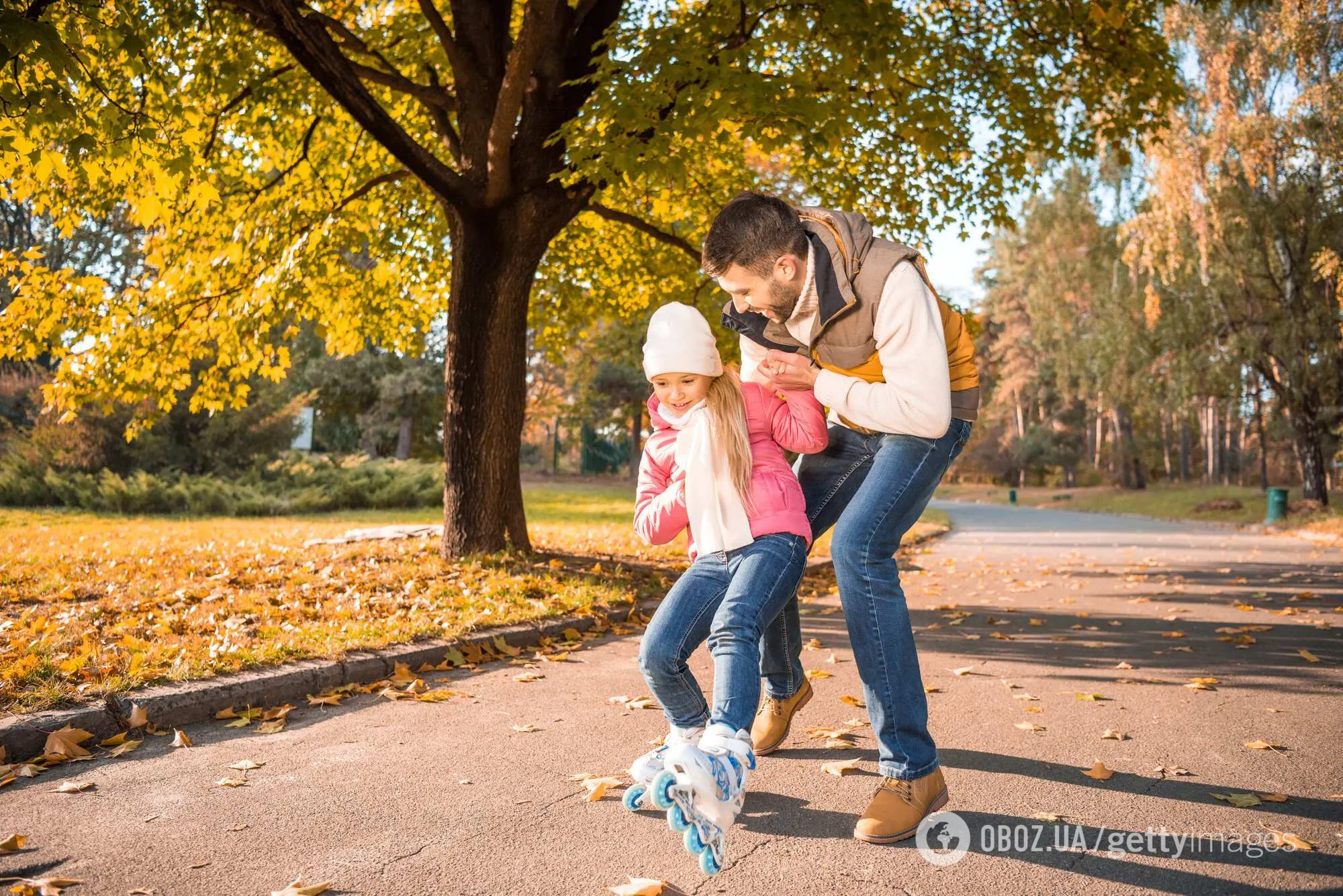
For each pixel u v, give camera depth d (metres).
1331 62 20.00
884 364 2.56
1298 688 4.54
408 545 8.86
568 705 4.19
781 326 2.78
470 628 5.51
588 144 6.58
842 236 2.59
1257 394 26.14
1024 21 9.73
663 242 11.22
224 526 13.74
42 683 3.85
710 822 2.15
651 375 2.71
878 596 2.61
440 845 2.54
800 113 6.41
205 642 4.79
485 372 8.18
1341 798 2.90
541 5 6.75
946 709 4.09
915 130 7.69
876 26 6.89
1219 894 2.22
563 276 11.56
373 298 10.70
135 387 8.89
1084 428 56.00
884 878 2.32
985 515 30.19
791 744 3.54
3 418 22.36
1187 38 20.66
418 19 9.73
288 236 8.62
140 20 6.92
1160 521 26.38
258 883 2.29
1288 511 23.02
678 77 6.44
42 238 29.22
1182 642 5.91
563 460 60.00
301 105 9.56
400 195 10.49
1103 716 3.97
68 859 2.44
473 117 8.27
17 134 5.69
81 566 7.78
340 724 3.86
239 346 8.96
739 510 2.63
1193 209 21.11
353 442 38.62
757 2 7.06
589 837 2.60
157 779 3.12
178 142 6.58
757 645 2.49
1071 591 8.87
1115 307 27.58
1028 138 10.16
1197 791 2.97
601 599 6.73
